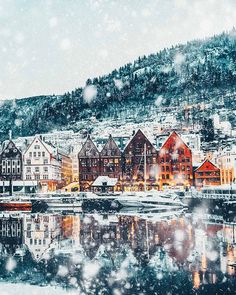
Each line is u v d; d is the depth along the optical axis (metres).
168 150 76.44
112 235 30.77
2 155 78.81
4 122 112.94
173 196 57.44
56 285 17.25
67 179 94.38
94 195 63.34
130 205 59.28
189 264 20.27
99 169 78.25
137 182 76.62
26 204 59.66
